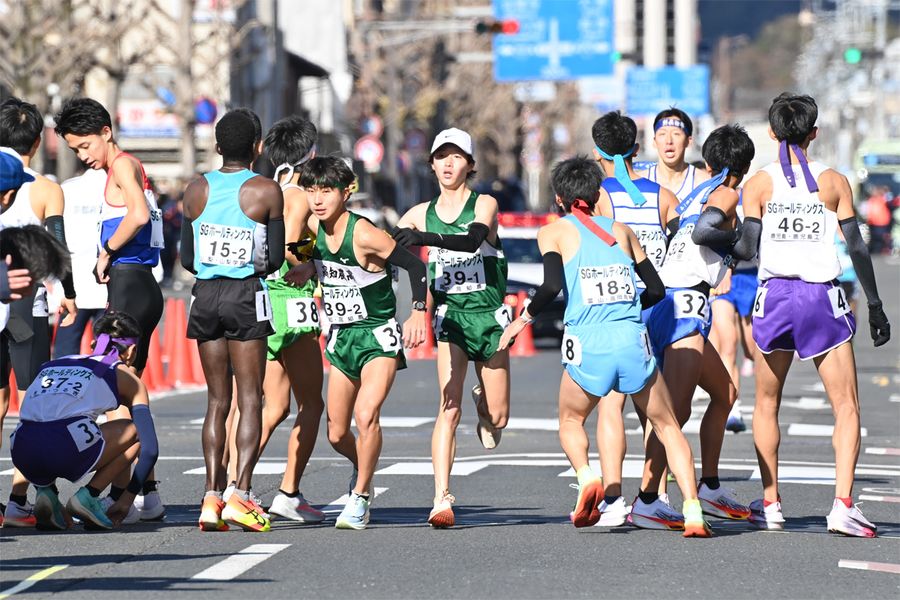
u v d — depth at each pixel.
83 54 156.62
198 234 37.66
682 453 36.66
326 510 41.59
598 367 36.22
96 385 37.03
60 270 34.41
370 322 37.84
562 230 36.66
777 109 37.94
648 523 38.06
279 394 39.84
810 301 37.41
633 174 40.09
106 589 30.47
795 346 37.69
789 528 38.66
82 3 159.25
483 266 38.12
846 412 37.62
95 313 42.53
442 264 38.16
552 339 112.50
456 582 31.27
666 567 33.06
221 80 189.12
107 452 37.38
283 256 37.84
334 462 51.38
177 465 50.47
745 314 55.34
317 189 37.09
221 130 38.06
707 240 38.25
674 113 43.34
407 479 47.41
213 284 37.62
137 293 39.47
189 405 70.31
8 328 38.12
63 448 36.50
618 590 30.67
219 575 31.84
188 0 157.62
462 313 38.09
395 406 69.62
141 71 195.62
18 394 69.19
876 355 98.56
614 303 36.31
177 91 158.12
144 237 39.62
